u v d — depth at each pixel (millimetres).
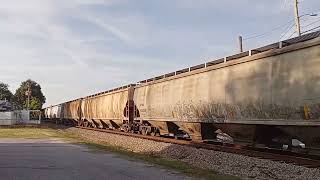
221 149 20234
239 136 20234
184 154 19828
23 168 14383
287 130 16312
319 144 15211
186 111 24453
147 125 32719
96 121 50812
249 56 18141
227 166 15641
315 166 13867
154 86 30109
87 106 54125
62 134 38156
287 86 15648
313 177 12523
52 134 37188
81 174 13242
